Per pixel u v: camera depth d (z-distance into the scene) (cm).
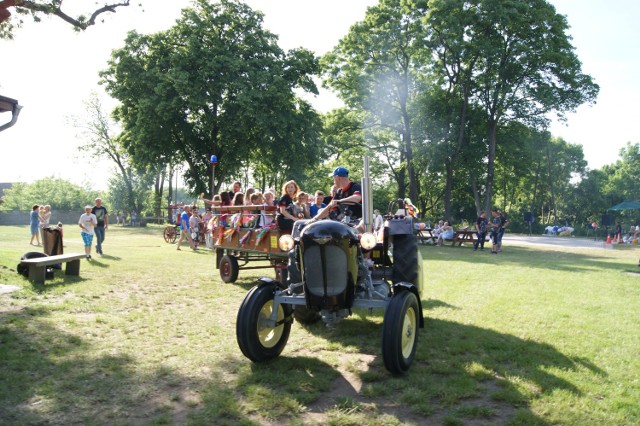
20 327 592
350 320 667
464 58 3384
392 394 412
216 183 3588
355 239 466
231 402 385
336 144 3941
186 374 453
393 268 632
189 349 525
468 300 805
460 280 1043
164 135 3189
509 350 522
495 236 1938
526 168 4350
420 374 455
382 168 4675
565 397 396
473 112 3631
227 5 3356
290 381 434
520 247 2383
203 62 3041
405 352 465
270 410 374
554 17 3281
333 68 3647
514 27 3212
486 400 398
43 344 530
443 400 394
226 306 751
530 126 3703
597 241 3284
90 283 924
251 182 5341
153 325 627
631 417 360
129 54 3134
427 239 2533
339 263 460
